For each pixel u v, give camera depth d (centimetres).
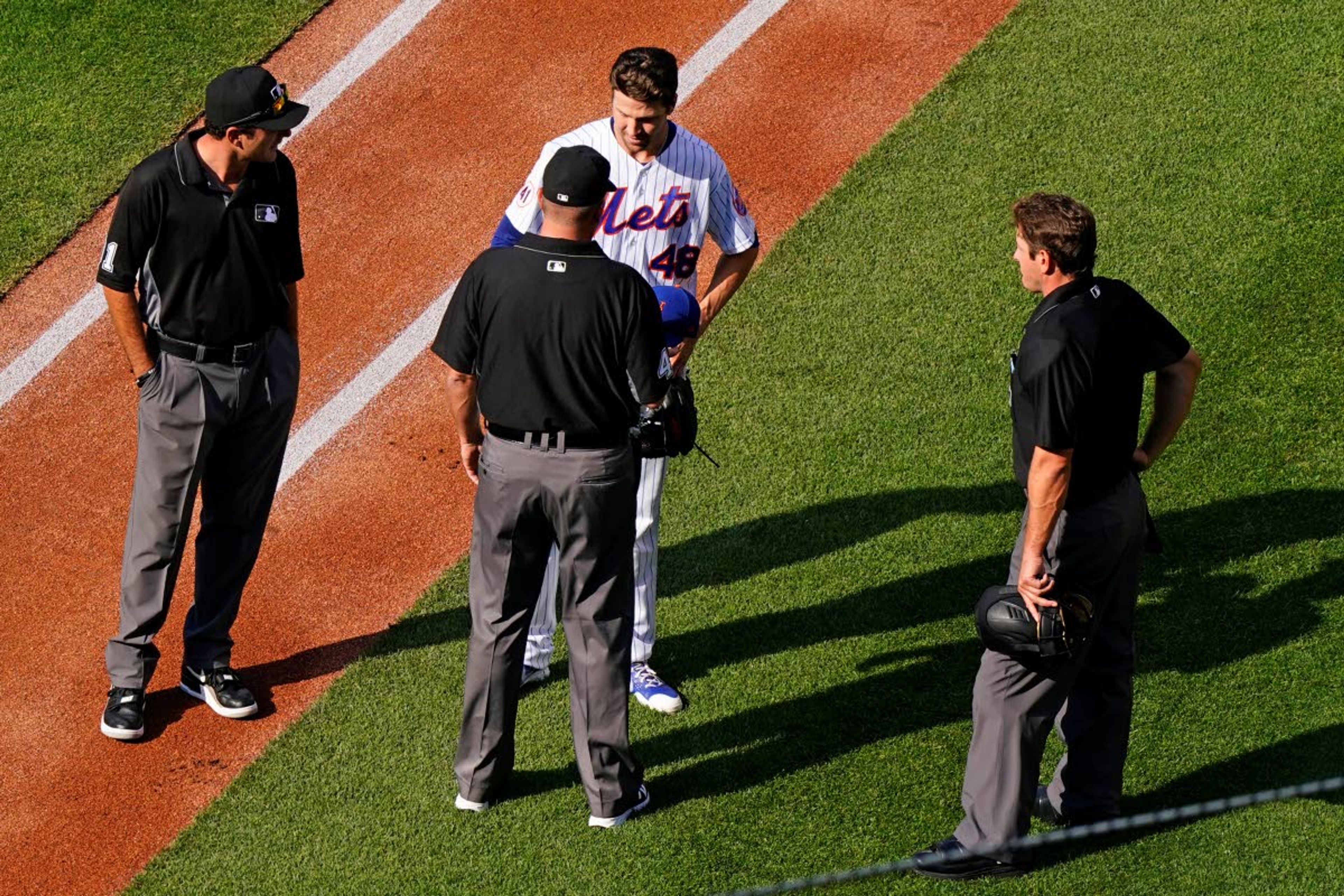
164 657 2072
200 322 1775
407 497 2303
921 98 2886
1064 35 2980
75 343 2556
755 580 2133
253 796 1859
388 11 3153
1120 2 3031
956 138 2794
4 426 2422
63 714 1989
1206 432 2266
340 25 3122
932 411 2350
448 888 1736
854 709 1942
